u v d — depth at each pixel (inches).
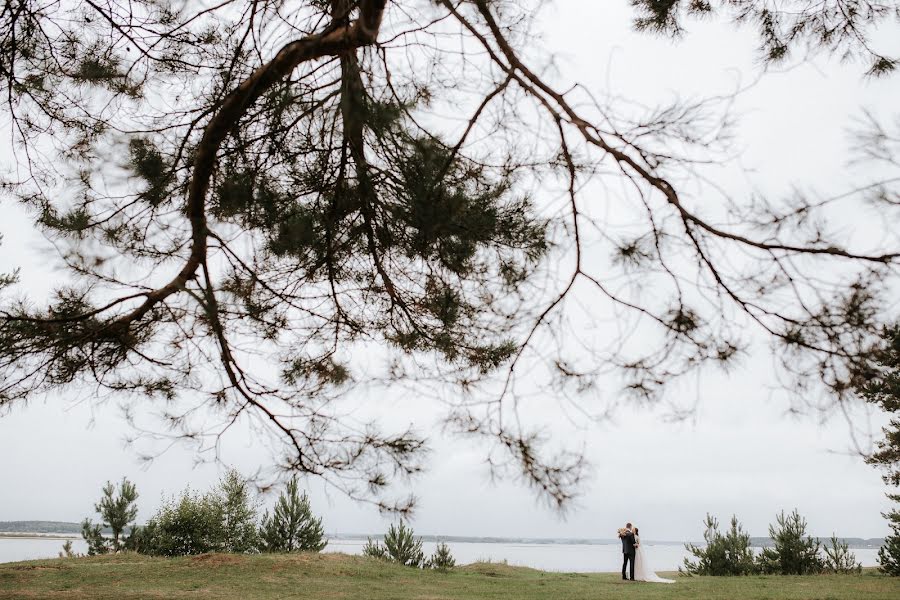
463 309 165.8
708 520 729.0
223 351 163.8
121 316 165.2
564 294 137.4
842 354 105.7
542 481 122.6
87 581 456.4
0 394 160.7
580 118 124.6
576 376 129.1
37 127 190.1
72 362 166.4
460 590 474.3
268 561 557.0
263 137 154.5
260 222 160.7
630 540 584.1
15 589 418.9
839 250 104.4
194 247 163.9
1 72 175.3
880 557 601.3
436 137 138.2
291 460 161.6
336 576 519.5
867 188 94.8
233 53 159.9
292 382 176.9
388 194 155.1
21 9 162.9
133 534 753.0
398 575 552.7
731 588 473.1
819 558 663.1
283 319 180.2
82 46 175.6
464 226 141.3
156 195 174.2
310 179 164.2
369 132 140.8
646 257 128.0
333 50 136.6
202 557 556.7
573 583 538.9
